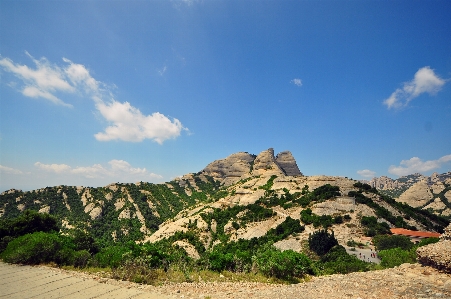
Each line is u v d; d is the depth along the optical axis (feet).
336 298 35.14
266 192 345.92
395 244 170.19
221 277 64.49
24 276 56.39
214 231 272.72
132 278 54.49
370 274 45.96
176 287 49.19
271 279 65.51
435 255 40.60
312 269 80.59
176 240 245.04
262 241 217.77
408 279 38.81
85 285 49.11
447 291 32.60
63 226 331.98
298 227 228.22
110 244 295.28
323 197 281.95
